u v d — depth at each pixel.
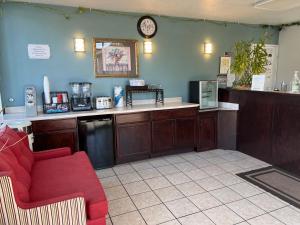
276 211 2.44
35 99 3.39
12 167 1.80
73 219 1.65
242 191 2.85
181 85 4.71
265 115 3.68
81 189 1.97
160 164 3.75
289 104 3.28
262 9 4.06
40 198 1.83
